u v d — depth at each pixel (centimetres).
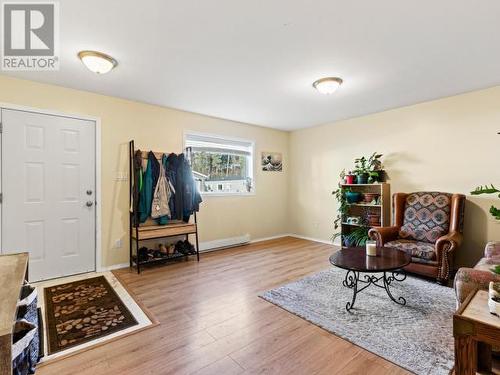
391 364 159
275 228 540
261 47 221
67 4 167
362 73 273
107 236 337
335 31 199
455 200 315
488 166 315
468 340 121
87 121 323
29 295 152
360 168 423
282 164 554
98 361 162
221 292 266
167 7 170
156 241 379
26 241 285
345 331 194
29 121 287
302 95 338
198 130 423
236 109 398
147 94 333
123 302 244
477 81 295
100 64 233
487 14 177
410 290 265
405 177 387
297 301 243
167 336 189
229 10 174
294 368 156
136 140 360
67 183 310
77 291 268
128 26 191
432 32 199
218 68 261
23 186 283
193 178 392
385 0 164
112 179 341
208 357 166
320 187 504
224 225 459
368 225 405
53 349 174
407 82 296
